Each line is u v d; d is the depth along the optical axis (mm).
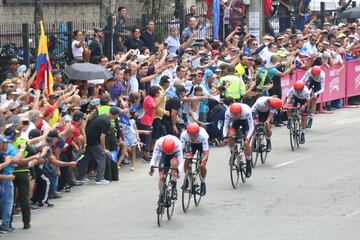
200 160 34500
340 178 39438
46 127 35844
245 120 38156
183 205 33625
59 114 38875
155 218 33094
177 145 32156
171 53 49875
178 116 45219
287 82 54188
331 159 43875
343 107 61438
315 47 57281
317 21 70125
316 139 49562
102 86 41969
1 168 30656
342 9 73125
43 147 34094
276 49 53562
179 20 57719
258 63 50375
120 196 36750
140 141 43062
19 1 58219
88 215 33719
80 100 39031
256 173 40812
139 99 42625
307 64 55906
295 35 58562
